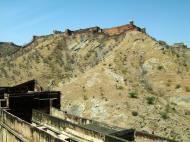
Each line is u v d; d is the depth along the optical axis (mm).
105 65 64062
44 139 20047
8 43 142125
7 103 30547
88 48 94125
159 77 60844
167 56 65812
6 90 35062
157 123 45375
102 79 58625
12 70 91125
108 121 45438
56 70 89750
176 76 60406
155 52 66875
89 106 50406
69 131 24328
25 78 86062
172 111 50250
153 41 70312
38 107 32094
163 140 20125
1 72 90188
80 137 23078
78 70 86250
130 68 63312
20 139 23625
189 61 68938
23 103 31312
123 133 21375
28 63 93438
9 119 26312
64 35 105750
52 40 104438
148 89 58219
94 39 96375
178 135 43219
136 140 21906
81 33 103000
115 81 57562
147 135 21141
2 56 112562
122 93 53375
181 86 57812
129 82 58031
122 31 89625
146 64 64250
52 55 96188
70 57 95375
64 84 64688
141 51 68250
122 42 74125
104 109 48562
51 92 33625
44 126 27938
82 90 56594
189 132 44406
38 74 87312
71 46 99875
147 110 48500
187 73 61500
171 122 46125
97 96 52781
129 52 68438
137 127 43781
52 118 26750
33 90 37438
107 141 20156
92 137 21922
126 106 49062
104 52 87062
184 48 78875
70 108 51625
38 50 99500
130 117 46031
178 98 55281
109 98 51719
